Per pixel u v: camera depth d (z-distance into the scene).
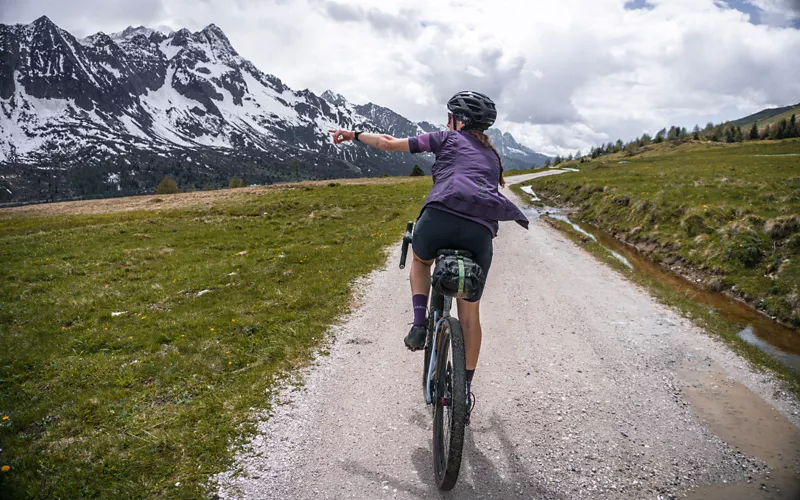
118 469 3.98
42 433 4.79
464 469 3.94
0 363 6.82
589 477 3.88
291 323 7.78
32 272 13.48
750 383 5.63
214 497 3.61
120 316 9.05
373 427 4.61
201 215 28.91
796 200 17.33
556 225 20.92
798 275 10.74
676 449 4.28
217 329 7.72
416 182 57.03
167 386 5.71
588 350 6.63
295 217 25.88
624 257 15.95
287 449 4.24
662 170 42.12
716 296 11.66
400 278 10.93
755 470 3.98
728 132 147.88
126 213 36.28
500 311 8.48
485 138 3.46
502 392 5.36
